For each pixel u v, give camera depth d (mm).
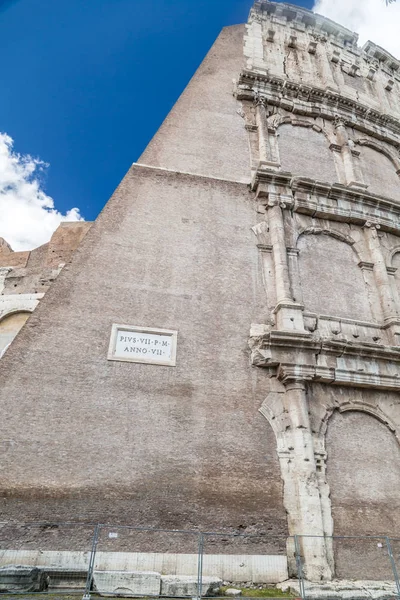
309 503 14023
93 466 13398
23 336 15258
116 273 17719
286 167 24125
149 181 21109
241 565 12883
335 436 16188
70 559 11914
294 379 16203
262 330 17734
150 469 13750
